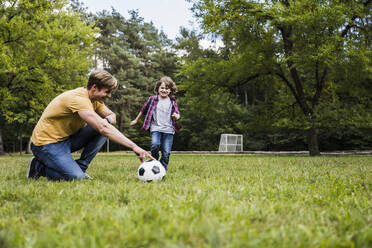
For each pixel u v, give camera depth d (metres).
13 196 2.32
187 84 15.77
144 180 3.31
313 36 11.96
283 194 2.41
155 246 1.14
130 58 34.38
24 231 1.39
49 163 3.36
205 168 5.33
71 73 15.95
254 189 2.59
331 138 27.03
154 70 37.66
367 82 14.75
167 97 4.64
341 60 11.90
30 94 15.21
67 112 3.28
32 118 21.42
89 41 16.11
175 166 5.84
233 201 1.96
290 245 1.18
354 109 14.09
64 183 3.00
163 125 4.52
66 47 14.90
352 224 1.52
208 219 1.44
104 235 1.26
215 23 13.62
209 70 14.98
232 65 14.51
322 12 11.44
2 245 1.18
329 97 15.77
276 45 14.03
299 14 12.35
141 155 3.20
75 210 1.76
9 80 14.29
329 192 2.46
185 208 1.74
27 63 13.95
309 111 14.59
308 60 12.17
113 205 1.88
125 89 33.72
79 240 1.19
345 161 7.53
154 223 1.44
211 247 1.11
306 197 2.27
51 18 15.65
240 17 13.37
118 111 34.22
